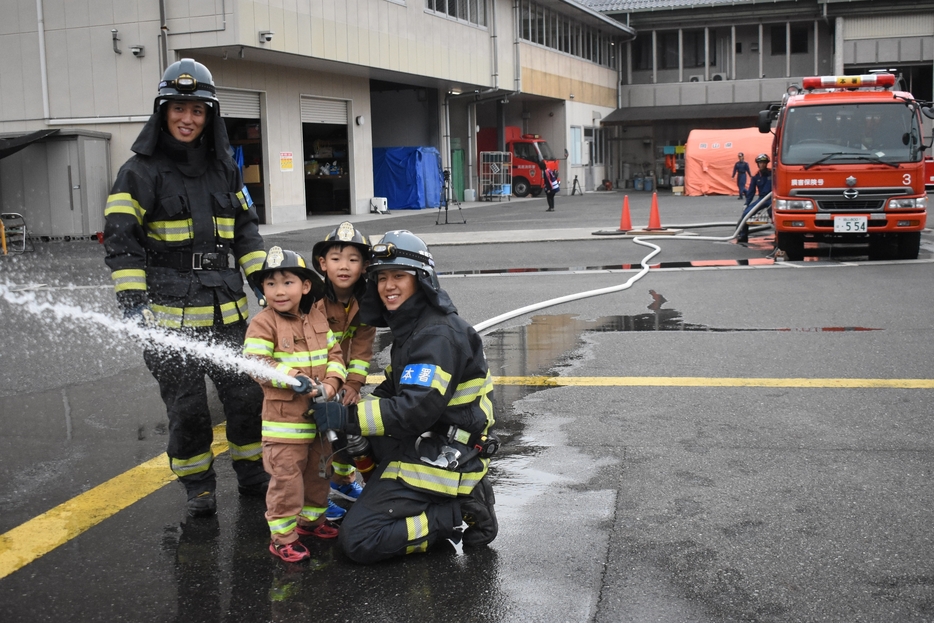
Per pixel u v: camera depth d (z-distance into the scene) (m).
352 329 4.00
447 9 29.88
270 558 3.61
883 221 13.05
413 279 3.53
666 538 3.70
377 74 27.31
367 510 3.51
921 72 42.72
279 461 3.56
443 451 3.52
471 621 3.05
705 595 3.20
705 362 6.91
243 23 19.59
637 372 6.65
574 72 42.72
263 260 4.16
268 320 3.66
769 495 4.14
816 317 8.70
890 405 5.58
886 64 42.62
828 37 44.38
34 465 4.76
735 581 3.30
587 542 3.68
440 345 3.46
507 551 3.61
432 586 3.32
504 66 34.44
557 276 12.56
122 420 5.61
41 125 21.05
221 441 5.20
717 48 46.47
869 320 8.46
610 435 5.12
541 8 38.78
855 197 13.05
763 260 13.89
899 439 4.92
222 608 3.19
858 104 13.28
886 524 3.79
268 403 3.59
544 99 41.41
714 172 37.25
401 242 3.49
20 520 4.02
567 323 8.77
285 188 24.47
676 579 3.33
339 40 23.48
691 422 5.34
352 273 3.80
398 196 31.41
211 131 4.01
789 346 7.39
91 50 20.44
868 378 6.27
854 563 3.44
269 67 23.59
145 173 3.82
